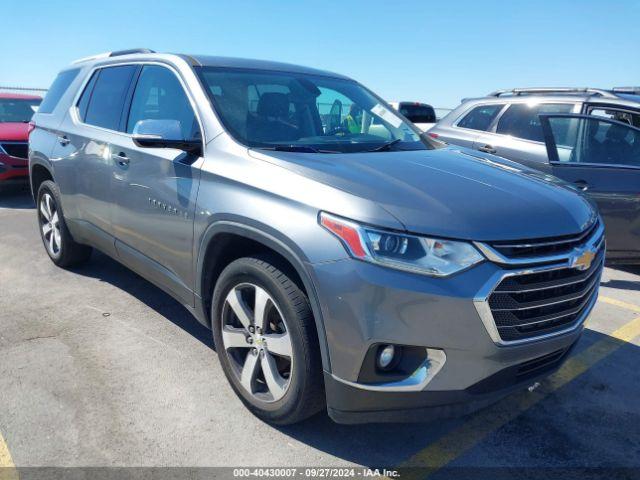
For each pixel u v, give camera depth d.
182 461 2.49
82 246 4.83
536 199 2.57
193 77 3.31
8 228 6.58
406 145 3.42
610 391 3.26
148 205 3.34
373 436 2.74
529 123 5.90
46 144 4.71
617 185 4.96
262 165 2.69
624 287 5.18
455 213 2.26
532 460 2.62
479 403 2.33
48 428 2.67
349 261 2.20
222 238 2.83
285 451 2.59
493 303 2.19
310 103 3.54
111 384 3.07
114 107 3.96
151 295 4.41
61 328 3.77
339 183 2.41
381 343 2.19
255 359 2.73
